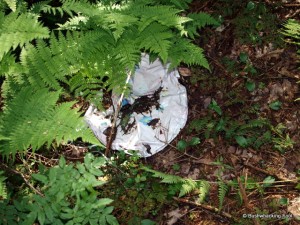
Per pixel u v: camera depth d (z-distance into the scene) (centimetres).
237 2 153
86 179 107
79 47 116
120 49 119
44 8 121
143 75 139
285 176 127
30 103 104
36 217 103
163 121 136
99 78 138
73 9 119
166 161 134
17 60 131
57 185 105
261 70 144
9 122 103
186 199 125
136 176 129
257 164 130
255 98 140
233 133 132
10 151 102
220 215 122
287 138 129
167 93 139
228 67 145
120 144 134
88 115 138
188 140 137
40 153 132
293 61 143
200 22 134
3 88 113
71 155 134
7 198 104
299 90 139
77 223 102
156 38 118
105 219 104
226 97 141
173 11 119
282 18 150
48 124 100
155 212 124
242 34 148
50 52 114
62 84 139
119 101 129
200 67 146
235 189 126
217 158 132
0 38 102
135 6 123
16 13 107
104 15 116
